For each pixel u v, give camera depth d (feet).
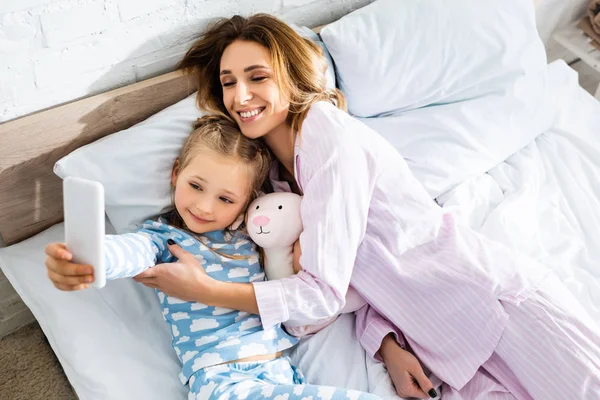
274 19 4.00
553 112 5.00
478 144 4.64
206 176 3.69
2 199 3.96
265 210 3.80
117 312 3.90
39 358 4.78
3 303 4.73
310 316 3.65
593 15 6.03
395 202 3.81
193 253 3.76
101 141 3.93
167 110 4.14
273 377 3.59
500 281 3.66
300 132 3.88
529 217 4.43
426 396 3.65
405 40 4.58
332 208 3.57
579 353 3.42
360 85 4.58
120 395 3.53
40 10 3.62
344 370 3.78
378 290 3.81
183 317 3.67
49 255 2.99
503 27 4.73
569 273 4.14
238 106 3.83
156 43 4.25
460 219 4.22
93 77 4.09
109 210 3.96
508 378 3.65
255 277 3.88
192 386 3.49
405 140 4.58
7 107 3.86
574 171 4.83
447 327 3.72
